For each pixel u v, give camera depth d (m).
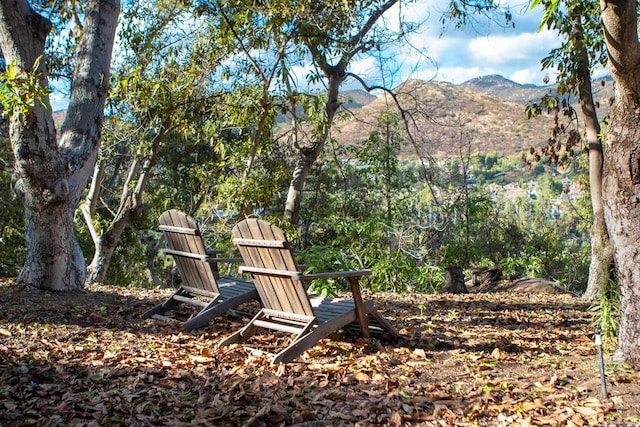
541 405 3.69
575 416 3.46
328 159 16.64
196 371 4.43
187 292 6.45
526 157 10.95
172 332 5.74
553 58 10.38
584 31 9.90
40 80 7.02
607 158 4.47
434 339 5.74
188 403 3.72
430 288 12.38
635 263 4.38
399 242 12.83
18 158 7.09
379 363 4.78
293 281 4.91
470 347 5.52
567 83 10.32
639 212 4.33
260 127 12.31
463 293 10.96
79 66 7.68
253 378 4.26
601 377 3.82
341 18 11.84
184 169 19.17
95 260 13.40
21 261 19.52
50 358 4.54
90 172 7.70
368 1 12.06
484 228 17.00
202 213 14.80
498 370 4.66
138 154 12.70
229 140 13.91
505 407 3.68
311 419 3.54
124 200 13.57
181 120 12.27
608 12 3.91
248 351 5.05
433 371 4.62
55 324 5.82
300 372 4.47
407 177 15.61
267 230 4.87
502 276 12.41
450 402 3.82
